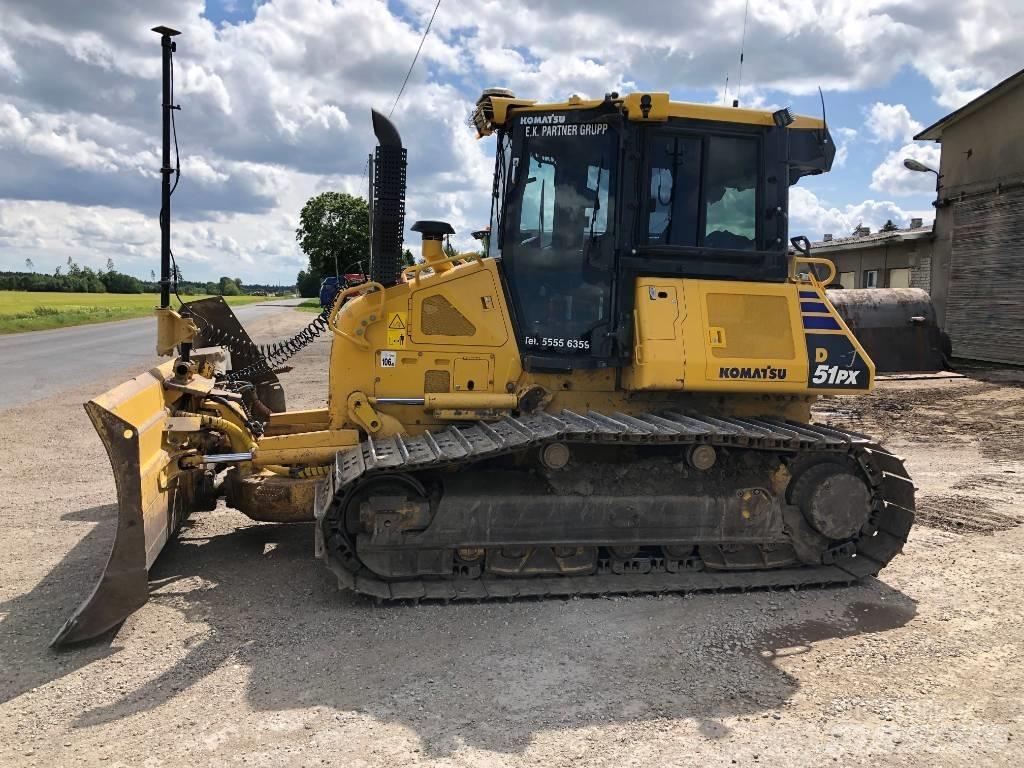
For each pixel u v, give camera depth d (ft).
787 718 11.80
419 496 16.14
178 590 16.72
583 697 12.33
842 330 17.90
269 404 25.79
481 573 16.71
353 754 10.69
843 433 17.08
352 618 15.28
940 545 20.13
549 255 17.76
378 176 17.84
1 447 31.83
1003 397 45.39
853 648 14.25
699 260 17.75
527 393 17.94
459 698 12.25
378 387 17.83
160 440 17.12
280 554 19.07
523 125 17.54
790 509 17.42
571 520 16.51
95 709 11.89
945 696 12.53
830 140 18.42
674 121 17.35
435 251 18.33
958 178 65.46
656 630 14.89
